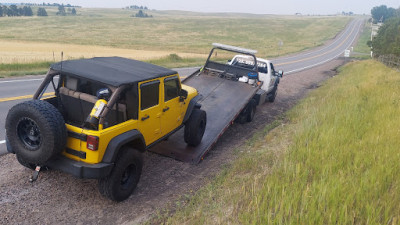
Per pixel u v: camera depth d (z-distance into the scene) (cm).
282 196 437
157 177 634
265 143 842
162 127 623
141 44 7456
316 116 974
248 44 8900
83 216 489
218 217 441
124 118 525
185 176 648
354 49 8025
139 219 491
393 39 4456
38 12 18438
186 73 2392
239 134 978
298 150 646
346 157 586
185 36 10644
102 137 461
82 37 8938
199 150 745
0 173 591
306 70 3189
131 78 509
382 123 802
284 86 2020
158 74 577
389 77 1814
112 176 496
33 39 7681
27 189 545
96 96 503
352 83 1855
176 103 658
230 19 19562
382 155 574
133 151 527
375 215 384
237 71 1108
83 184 578
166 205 530
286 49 7188
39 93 519
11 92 1277
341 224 378
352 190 442
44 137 436
